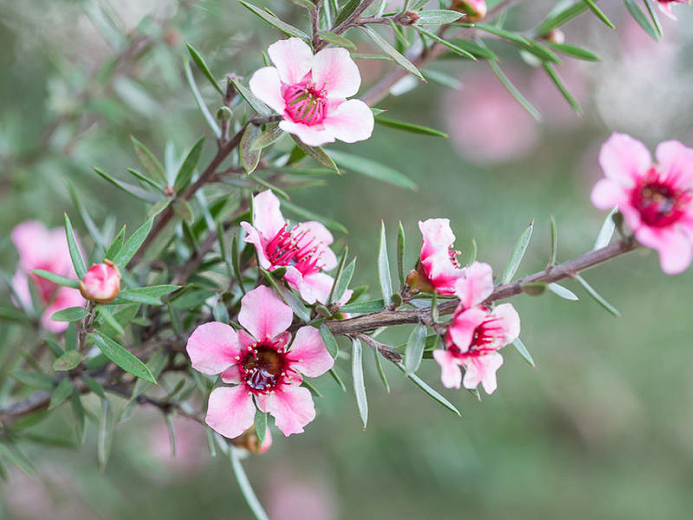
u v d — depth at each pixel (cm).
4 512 46
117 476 48
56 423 43
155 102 40
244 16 36
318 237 28
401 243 26
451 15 27
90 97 39
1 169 39
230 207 30
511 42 31
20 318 32
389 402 58
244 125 28
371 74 45
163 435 51
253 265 28
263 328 26
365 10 27
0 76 47
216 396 26
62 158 39
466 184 58
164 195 29
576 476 77
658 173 26
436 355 25
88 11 36
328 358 26
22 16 46
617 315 26
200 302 28
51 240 35
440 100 59
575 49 30
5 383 32
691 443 81
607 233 26
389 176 31
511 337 26
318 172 29
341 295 27
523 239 26
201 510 59
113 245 26
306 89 26
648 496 78
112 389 28
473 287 26
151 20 35
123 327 27
